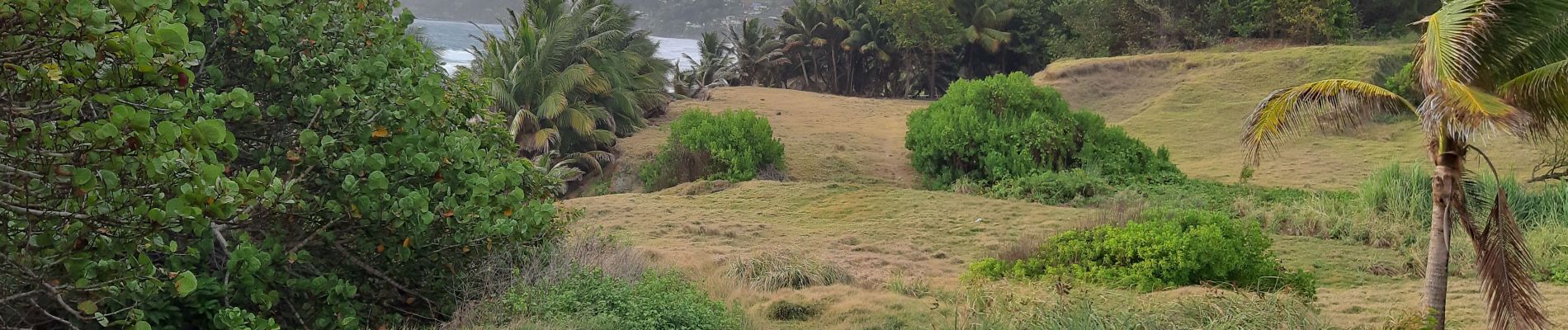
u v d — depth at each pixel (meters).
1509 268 9.55
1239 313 9.60
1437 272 9.96
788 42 75.00
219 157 8.31
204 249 7.54
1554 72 9.11
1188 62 48.16
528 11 39.47
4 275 5.88
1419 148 34.16
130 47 4.93
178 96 6.77
